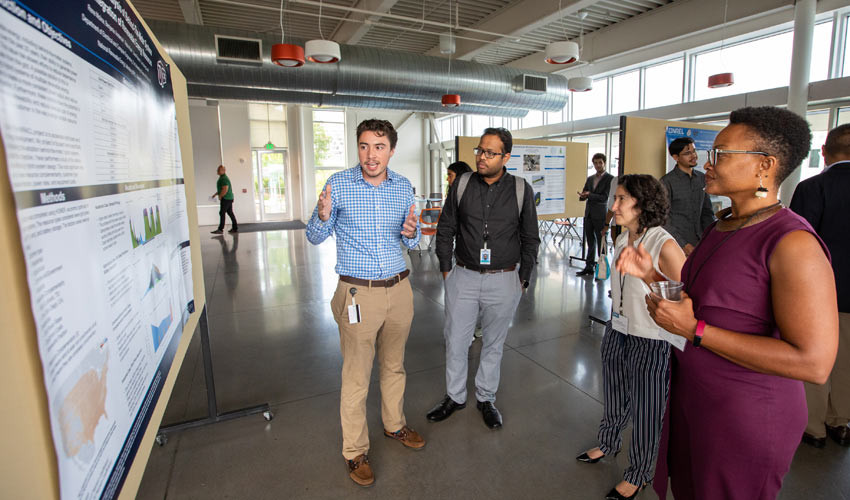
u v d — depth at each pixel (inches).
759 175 35.9
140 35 47.1
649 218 64.9
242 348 134.6
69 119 27.0
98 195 31.5
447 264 93.4
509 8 282.0
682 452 43.7
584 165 249.1
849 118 216.4
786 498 70.1
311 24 317.1
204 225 498.0
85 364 27.8
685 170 118.4
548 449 84.5
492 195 86.1
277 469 78.8
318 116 556.4
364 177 73.3
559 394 104.9
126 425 35.8
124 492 35.1
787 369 32.6
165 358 51.9
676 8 269.6
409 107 371.9
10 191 20.3
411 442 84.5
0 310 20.3
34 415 22.0
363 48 277.3
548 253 292.7
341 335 76.4
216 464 80.1
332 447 85.4
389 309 75.5
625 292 67.4
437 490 73.7
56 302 24.2
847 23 215.9
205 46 236.1
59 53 25.9
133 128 42.0
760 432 36.9
